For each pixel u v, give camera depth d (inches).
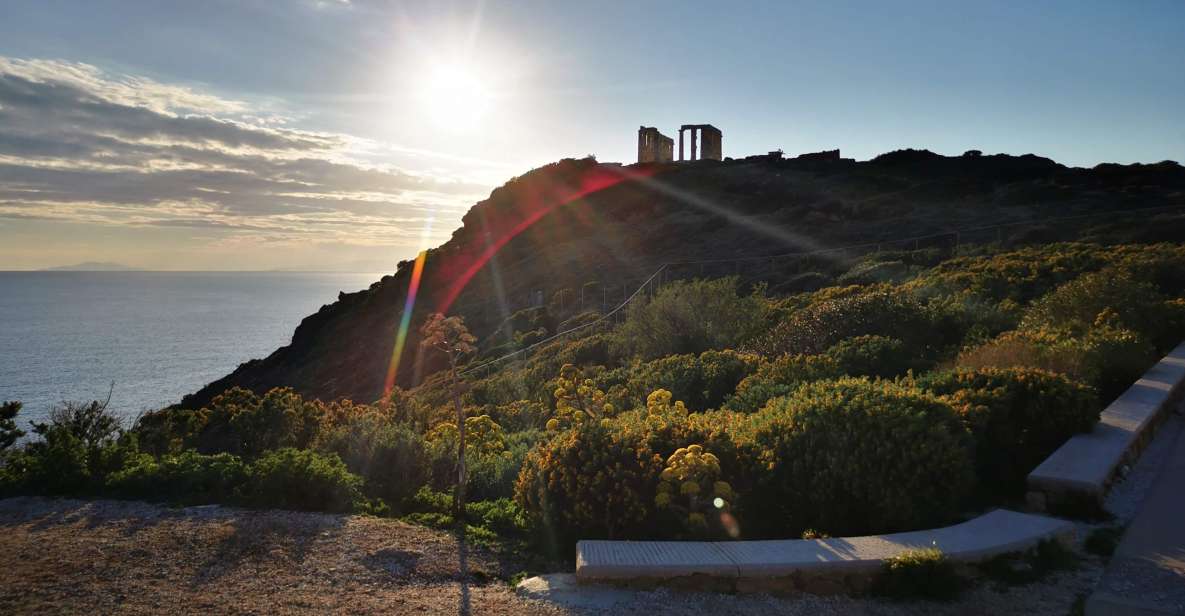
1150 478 268.7
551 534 234.2
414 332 1804.9
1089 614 167.2
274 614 168.9
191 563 203.0
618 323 1166.3
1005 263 939.3
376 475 310.8
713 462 227.6
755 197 2448.3
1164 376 398.6
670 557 192.4
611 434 257.4
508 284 2075.5
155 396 2443.4
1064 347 414.6
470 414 594.9
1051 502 240.4
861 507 229.9
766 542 202.7
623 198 2760.8
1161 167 2149.4
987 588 184.1
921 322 569.6
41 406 2108.8
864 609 174.1
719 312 817.5
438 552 219.9
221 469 287.9
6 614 167.8
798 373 456.8
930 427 241.9
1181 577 184.4
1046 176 2278.5
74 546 217.0
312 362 2078.0
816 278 1263.5
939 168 2593.5
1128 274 652.1
